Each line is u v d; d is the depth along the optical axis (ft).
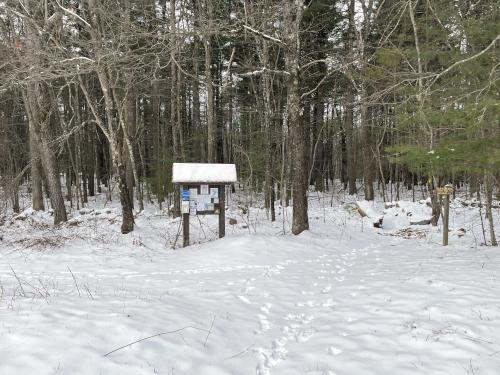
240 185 92.73
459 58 27.78
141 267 28.89
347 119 76.33
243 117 85.87
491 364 12.96
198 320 16.78
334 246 36.27
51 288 21.36
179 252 34.37
